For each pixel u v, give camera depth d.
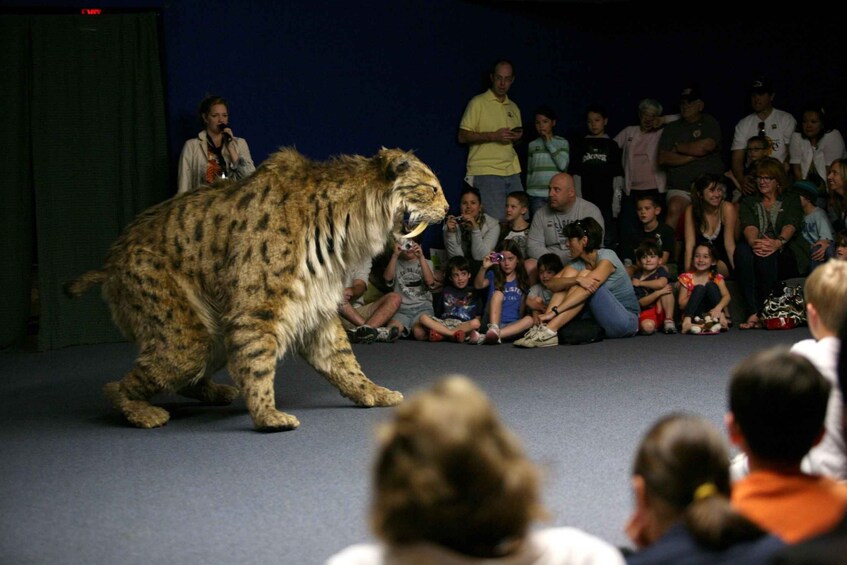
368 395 5.65
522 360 7.12
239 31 8.68
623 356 7.18
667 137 9.72
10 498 4.14
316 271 5.32
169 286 5.30
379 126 9.45
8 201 7.93
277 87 8.90
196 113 8.55
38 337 7.94
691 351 7.34
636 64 10.73
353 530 3.67
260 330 5.15
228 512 3.90
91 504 4.04
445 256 9.20
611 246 9.86
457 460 1.51
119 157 8.24
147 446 4.92
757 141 9.24
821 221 8.59
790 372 2.32
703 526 1.88
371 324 8.16
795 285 8.50
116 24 8.13
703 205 8.68
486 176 9.66
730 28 10.45
